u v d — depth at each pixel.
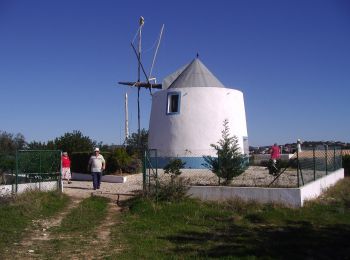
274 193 15.99
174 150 30.52
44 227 12.98
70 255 10.04
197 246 10.82
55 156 19.33
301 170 17.19
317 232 12.49
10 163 18.34
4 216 13.96
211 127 30.36
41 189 18.25
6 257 9.82
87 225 13.27
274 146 27.19
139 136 36.84
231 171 17.56
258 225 13.59
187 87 31.20
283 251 10.34
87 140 38.16
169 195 16.42
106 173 26.20
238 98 32.38
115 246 10.84
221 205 15.93
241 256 9.87
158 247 10.72
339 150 28.98
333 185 22.81
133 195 17.81
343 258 9.92
